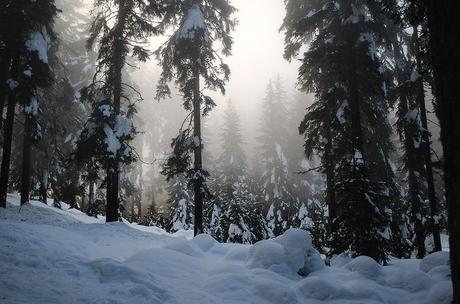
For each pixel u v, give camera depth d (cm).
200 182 1797
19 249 800
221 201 3278
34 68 1958
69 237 1044
